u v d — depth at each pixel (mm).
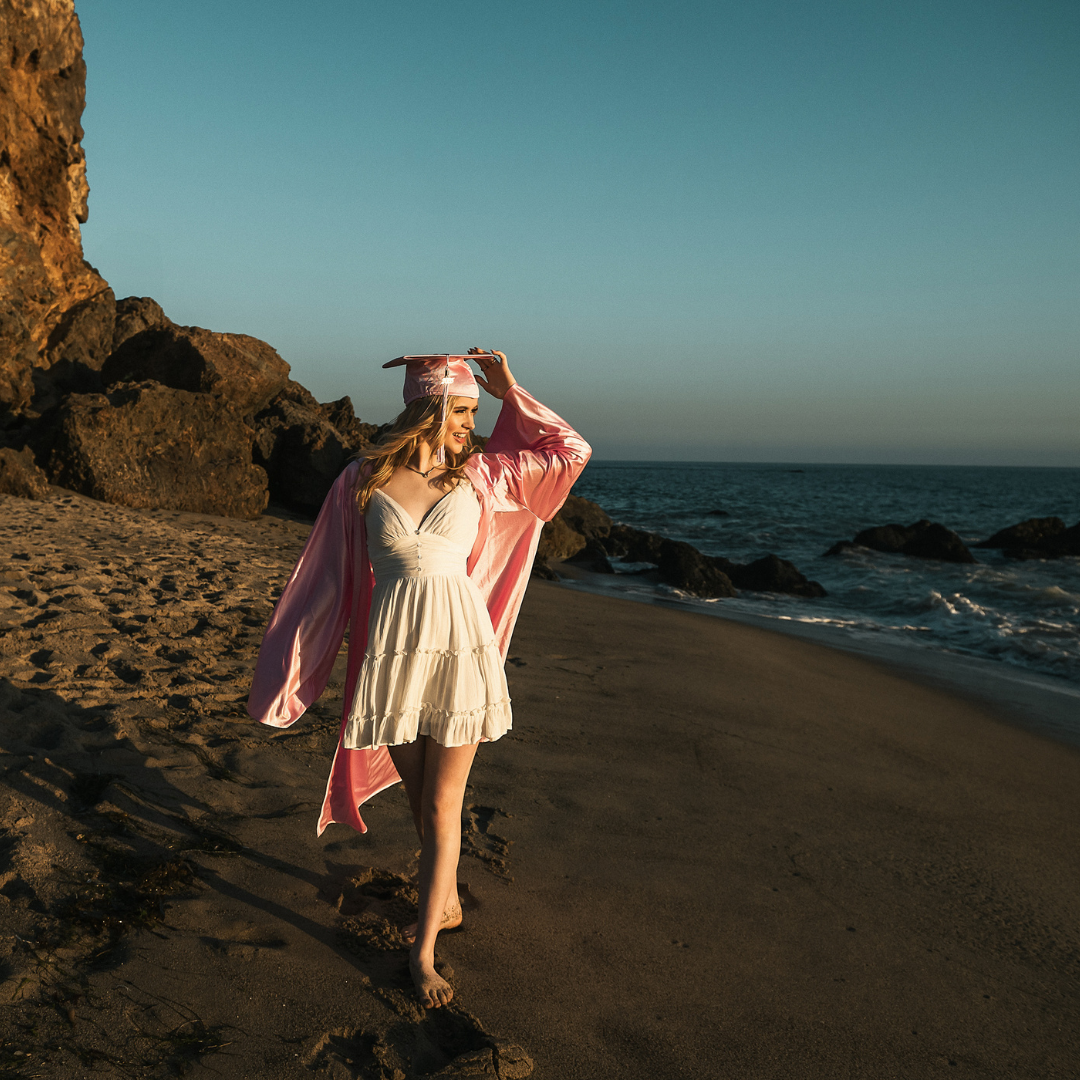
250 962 2197
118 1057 1809
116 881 2477
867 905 3129
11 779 2945
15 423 15391
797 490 78812
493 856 3076
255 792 3283
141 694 4105
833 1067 2182
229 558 8703
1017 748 6078
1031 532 27578
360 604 2584
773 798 4117
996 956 2893
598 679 6066
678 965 2545
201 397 13609
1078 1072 2303
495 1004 2229
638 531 22859
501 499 2617
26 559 6711
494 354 2703
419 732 2338
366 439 17859
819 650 9547
